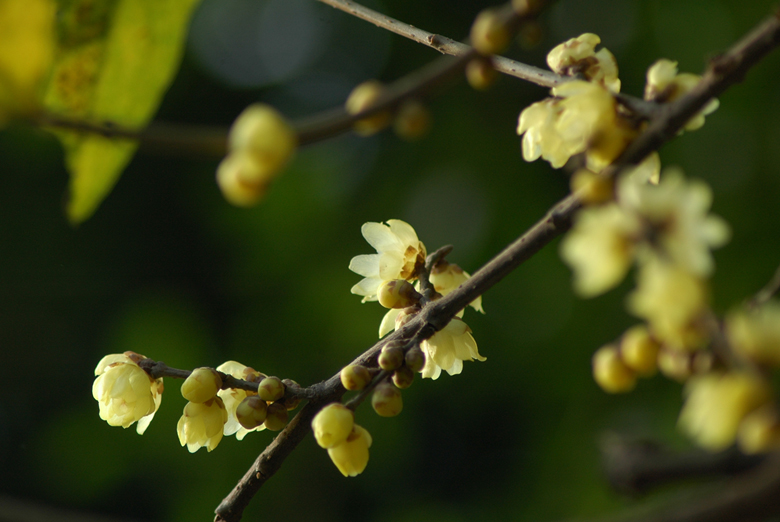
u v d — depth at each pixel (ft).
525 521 19.75
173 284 28.25
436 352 5.90
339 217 22.70
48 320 29.86
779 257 17.24
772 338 2.76
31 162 27.96
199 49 29.76
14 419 30.37
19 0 2.32
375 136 23.57
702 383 2.86
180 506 21.70
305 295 22.21
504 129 21.77
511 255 4.96
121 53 5.75
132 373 5.66
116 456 22.18
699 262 2.89
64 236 29.91
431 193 22.33
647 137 3.75
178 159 28.81
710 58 3.72
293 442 5.27
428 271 6.20
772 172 18.17
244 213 23.43
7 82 2.31
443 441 27.58
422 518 24.67
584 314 19.66
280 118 2.73
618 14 21.21
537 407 20.43
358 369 4.89
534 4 2.98
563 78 5.39
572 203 4.78
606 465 3.69
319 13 29.27
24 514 9.54
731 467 3.05
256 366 22.48
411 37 5.81
